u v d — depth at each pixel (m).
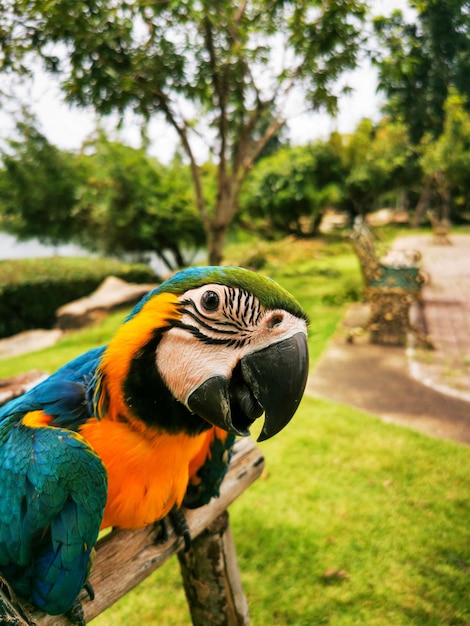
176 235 17.00
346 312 10.05
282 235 23.45
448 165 25.05
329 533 3.85
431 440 5.10
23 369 7.95
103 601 1.74
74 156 15.91
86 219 16.80
